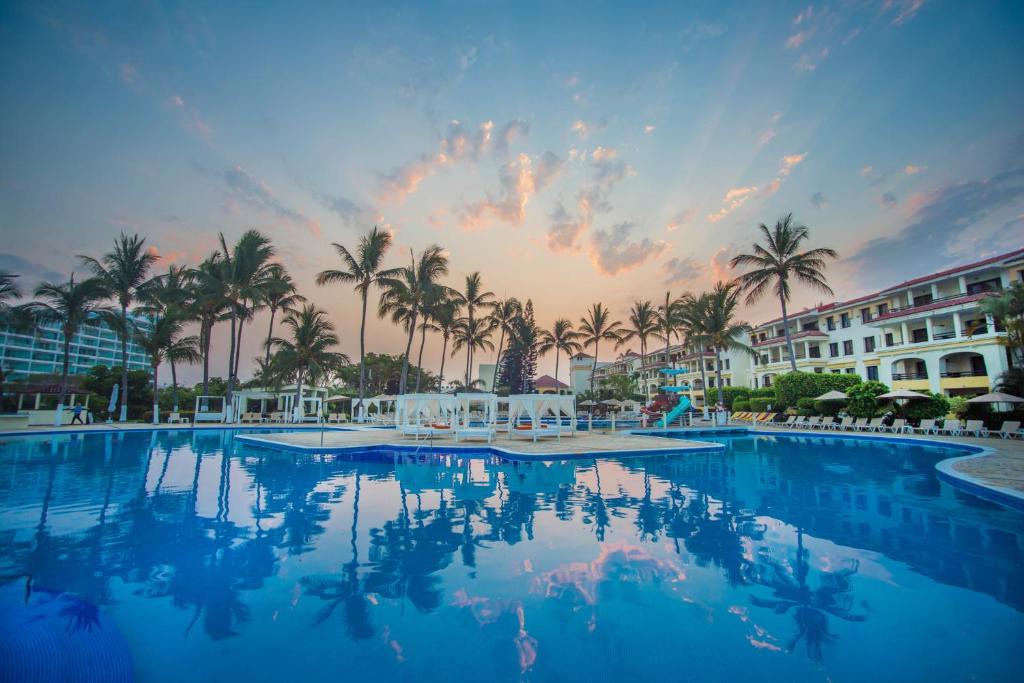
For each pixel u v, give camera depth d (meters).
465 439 18.50
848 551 5.48
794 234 33.25
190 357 33.09
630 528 6.47
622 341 48.25
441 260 34.19
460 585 4.48
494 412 18.75
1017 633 3.59
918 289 32.88
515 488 9.45
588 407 48.19
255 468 12.09
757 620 3.81
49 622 3.64
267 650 3.32
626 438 19.44
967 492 8.95
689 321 38.06
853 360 38.22
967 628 3.68
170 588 4.39
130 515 7.14
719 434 24.97
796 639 3.51
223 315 32.88
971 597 4.23
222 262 30.62
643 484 9.94
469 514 7.24
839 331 40.22
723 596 4.26
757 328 49.81
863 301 37.22
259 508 7.62
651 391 67.69
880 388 24.31
